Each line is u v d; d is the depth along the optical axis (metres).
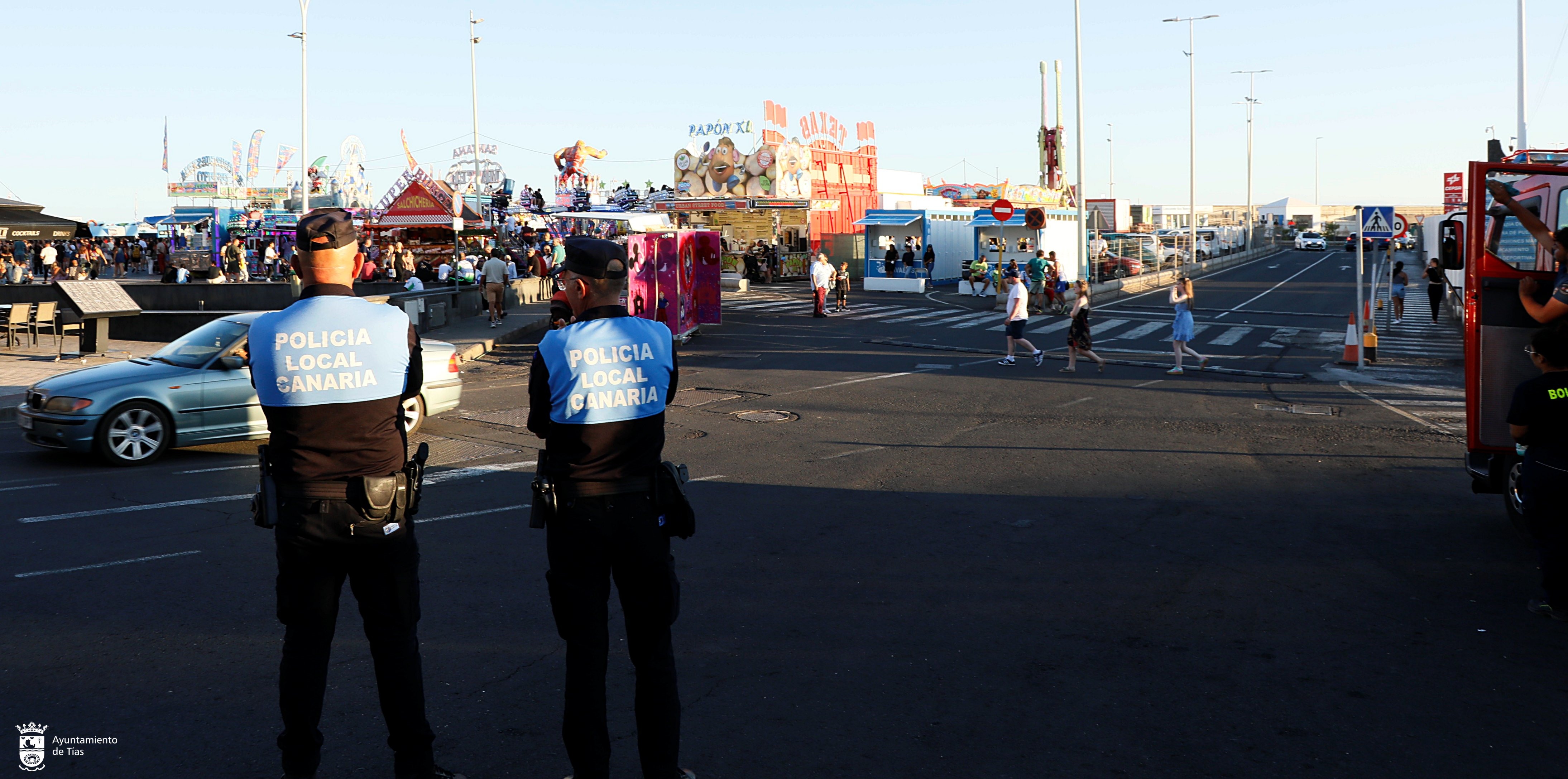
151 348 20.09
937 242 40.97
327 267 3.45
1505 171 7.04
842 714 4.36
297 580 3.44
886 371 17.23
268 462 3.43
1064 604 5.79
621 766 3.89
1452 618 5.54
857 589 6.05
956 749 4.04
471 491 8.69
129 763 3.90
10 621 5.46
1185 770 3.86
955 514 7.88
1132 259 45.59
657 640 3.56
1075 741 4.11
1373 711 4.38
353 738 4.11
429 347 11.71
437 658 4.96
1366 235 18.38
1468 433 7.24
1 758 3.94
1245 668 4.86
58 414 9.57
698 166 46.28
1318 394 14.72
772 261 45.53
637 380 3.49
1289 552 6.82
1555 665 4.88
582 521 3.43
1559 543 5.41
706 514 7.91
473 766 3.88
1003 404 13.70
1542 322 6.78
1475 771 3.86
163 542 7.04
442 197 37.59
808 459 10.09
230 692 4.56
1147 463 9.88
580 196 52.72
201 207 57.81
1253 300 35.84
